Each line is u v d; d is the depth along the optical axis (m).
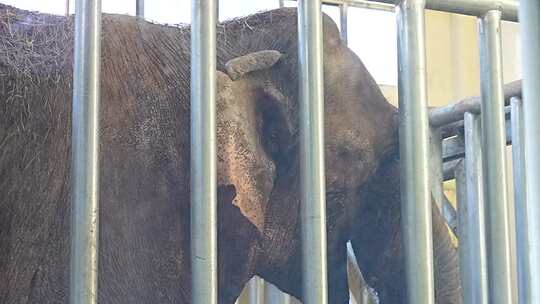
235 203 2.37
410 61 2.26
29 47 2.36
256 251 2.68
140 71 2.55
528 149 1.25
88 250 1.85
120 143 2.43
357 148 2.85
